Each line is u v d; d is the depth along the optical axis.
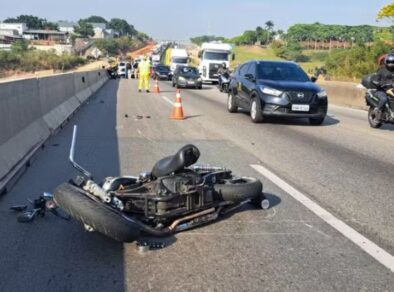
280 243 5.15
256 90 15.26
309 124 15.48
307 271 4.48
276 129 14.05
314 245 5.11
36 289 4.09
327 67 47.28
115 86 37.59
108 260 4.66
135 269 4.48
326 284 4.23
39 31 199.25
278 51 126.81
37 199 6.07
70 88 18.45
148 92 30.52
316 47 135.62
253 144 11.28
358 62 41.72
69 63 100.25
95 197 4.88
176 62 58.16
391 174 8.49
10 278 4.29
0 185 6.79
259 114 15.03
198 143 11.23
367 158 9.94
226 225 5.66
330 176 8.20
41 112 11.78
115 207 4.91
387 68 14.14
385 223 5.86
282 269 4.52
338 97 25.72
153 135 12.31
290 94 14.70
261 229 5.55
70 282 4.21
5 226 5.54
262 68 16.17
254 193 5.98
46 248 4.93
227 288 4.12
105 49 175.12
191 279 4.29
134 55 139.25
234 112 18.30
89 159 9.16
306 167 8.87
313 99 14.79
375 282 4.29
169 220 5.38
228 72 32.41
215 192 5.73
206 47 46.81
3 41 152.62
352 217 6.05
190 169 5.64
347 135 13.23
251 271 4.46
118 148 10.36
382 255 4.87
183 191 5.29
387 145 11.66
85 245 5.02
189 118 16.25
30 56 91.25
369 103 14.73
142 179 5.48
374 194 7.13
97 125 14.10
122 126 13.91
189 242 5.12
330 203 6.61
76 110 18.06
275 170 8.55
